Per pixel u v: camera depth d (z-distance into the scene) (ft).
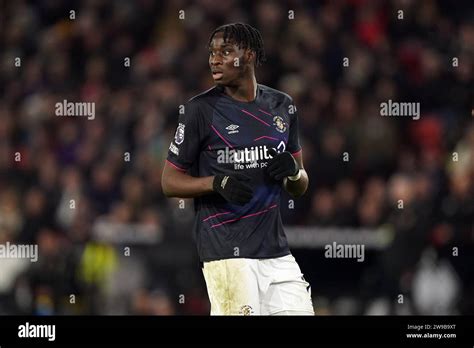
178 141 60.13
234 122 59.82
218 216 59.67
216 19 155.84
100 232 111.34
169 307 107.24
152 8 161.89
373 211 109.50
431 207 106.52
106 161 131.13
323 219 109.60
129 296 108.88
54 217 120.26
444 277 104.32
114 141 136.56
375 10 153.38
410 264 104.47
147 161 128.88
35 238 117.39
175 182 59.72
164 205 117.60
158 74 148.97
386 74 141.90
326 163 120.47
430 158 124.36
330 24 150.51
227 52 59.47
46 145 138.51
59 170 128.26
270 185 60.03
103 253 110.63
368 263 108.37
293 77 140.15
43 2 166.30
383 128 126.52
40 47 160.56
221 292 59.57
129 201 117.19
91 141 136.77
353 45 147.64
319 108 132.36
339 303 106.42
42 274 108.47
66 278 108.78
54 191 123.34
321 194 111.65
